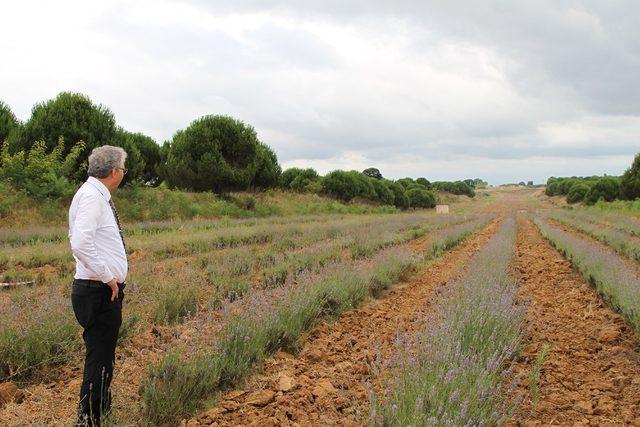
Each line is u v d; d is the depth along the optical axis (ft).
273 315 20.47
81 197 11.93
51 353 17.75
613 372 18.45
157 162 128.06
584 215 136.36
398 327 23.22
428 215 141.18
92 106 83.92
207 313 22.39
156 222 73.82
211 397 15.44
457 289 25.99
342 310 26.53
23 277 33.14
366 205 169.58
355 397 15.34
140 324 21.15
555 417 14.61
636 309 23.57
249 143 108.88
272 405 14.83
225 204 97.25
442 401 11.44
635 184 160.35
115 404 13.83
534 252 57.93
